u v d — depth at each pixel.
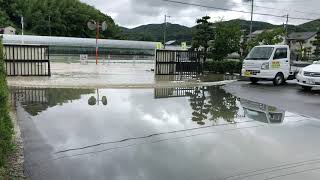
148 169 4.81
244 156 5.48
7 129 4.26
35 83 12.70
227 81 16.94
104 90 12.40
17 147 5.49
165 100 10.76
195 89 13.81
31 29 67.12
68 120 7.54
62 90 11.86
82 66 24.12
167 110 9.12
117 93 11.79
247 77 17.16
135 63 31.33
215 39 22.23
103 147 5.76
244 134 6.85
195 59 19.62
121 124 7.39
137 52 39.38
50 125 7.04
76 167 4.81
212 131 7.05
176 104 10.09
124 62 32.00
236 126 7.54
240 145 6.08
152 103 10.12
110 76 16.61
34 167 4.73
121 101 10.21
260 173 4.77
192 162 5.14
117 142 6.07
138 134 6.65
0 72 6.35
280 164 5.15
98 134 6.53
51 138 6.13
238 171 4.82
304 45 61.16
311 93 13.00
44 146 5.66
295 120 8.25
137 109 9.11
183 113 8.80
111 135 6.50
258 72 15.47
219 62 21.70
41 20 66.25
